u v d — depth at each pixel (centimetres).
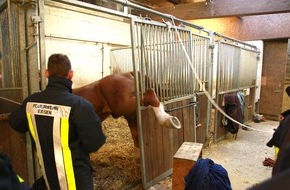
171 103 283
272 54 610
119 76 265
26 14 162
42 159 139
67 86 140
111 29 562
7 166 73
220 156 352
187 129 319
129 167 290
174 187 211
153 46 256
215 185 167
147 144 253
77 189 135
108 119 501
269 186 42
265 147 392
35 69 168
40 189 152
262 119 599
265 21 568
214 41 401
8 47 175
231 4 407
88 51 518
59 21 447
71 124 132
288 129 94
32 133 139
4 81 184
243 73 510
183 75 304
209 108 387
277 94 611
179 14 453
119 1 215
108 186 249
